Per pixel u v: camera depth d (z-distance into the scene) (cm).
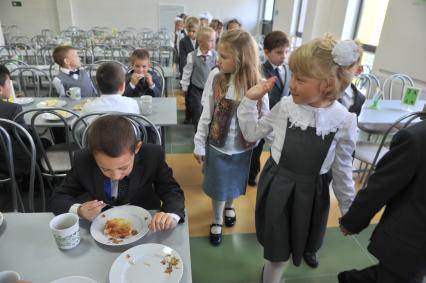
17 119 180
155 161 120
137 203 121
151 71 310
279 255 127
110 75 190
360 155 233
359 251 191
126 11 880
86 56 498
